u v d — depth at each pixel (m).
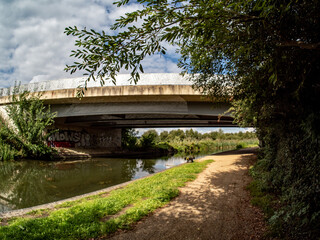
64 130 28.19
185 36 2.11
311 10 2.39
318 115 3.37
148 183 9.34
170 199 6.66
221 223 4.65
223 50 3.71
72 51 2.16
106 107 20.81
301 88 3.35
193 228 4.46
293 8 2.38
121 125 34.44
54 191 10.79
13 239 3.87
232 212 5.31
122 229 4.50
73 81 20.03
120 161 24.06
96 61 2.26
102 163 21.80
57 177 14.42
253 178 9.10
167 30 1.90
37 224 4.65
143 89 17.86
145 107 20.00
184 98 18.50
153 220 4.98
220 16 1.89
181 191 7.69
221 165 14.37
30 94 21.59
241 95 5.40
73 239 3.96
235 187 8.02
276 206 5.11
